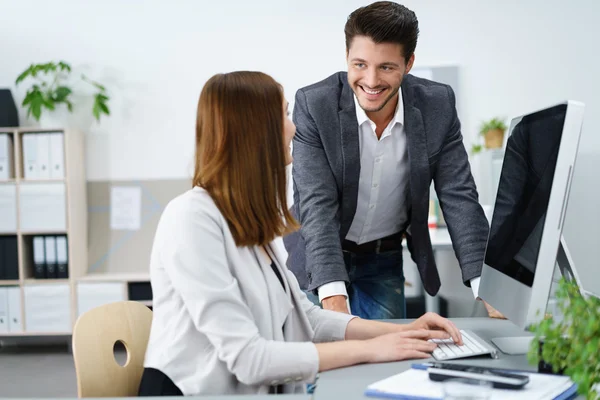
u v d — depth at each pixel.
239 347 1.13
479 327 1.50
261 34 4.75
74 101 4.79
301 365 1.15
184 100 4.79
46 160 4.47
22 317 4.51
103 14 4.79
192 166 1.29
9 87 4.82
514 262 1.26
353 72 1.62
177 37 4.77
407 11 1.60
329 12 4.71
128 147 4.81
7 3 4.80
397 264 2.02
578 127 1.10
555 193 1.11
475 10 4.62
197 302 1.14
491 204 4.20
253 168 1.22
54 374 3.93
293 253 1.94
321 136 1.77
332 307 1.59
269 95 1.23
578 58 4.59
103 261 4.80
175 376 1.16
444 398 0.79
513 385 0.96
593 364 0.80
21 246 4.50
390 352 1.21
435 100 1.79
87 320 1.22
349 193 1.79
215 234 1.20
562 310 0.90
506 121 4.63
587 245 4.60
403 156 1.83
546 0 4.59
